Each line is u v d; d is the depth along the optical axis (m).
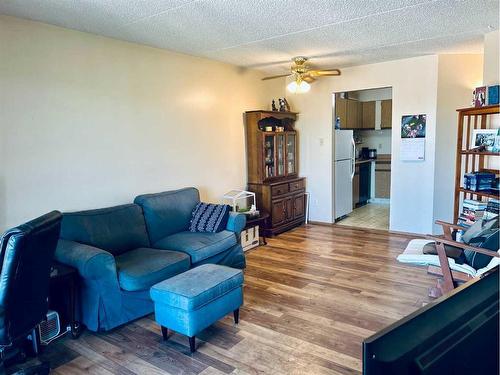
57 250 2.97
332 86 5.95
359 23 3.50
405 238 5.34
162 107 4.35
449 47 4.55
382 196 8.28
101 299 2.83
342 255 4.67
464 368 0.63
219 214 4.18
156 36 3.78
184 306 2.58
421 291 3.54
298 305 3.31
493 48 3.87
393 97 5.41
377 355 0.53
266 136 5.62
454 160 5.14
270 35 3.83
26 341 2.60
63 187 3.46
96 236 3.35
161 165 4.38
